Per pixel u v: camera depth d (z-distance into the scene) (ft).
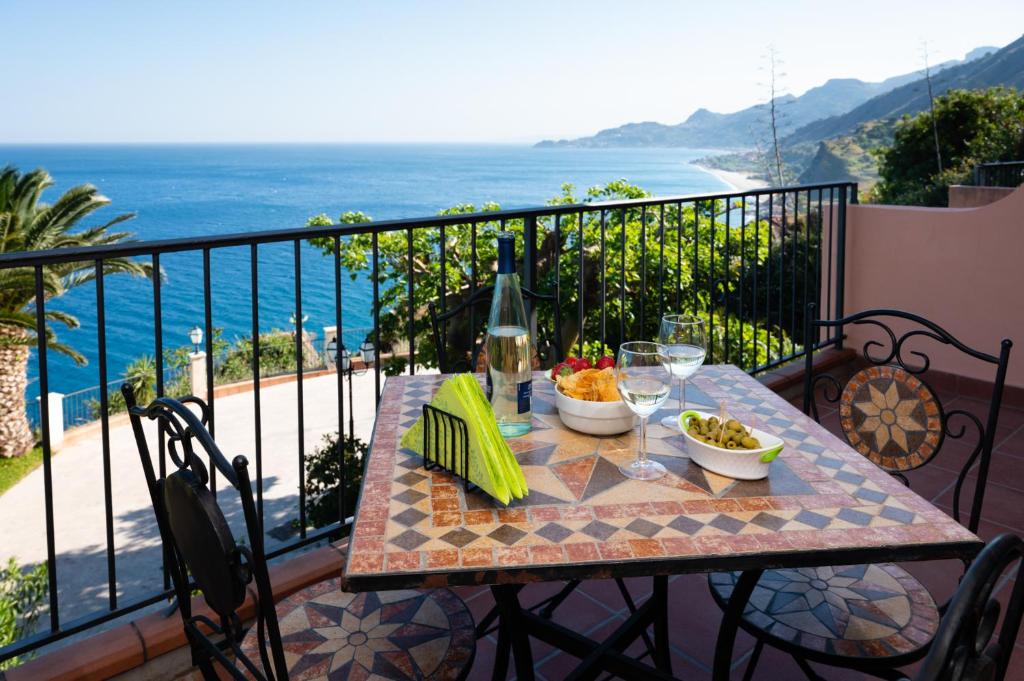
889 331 6.14
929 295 14.35
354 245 38.55
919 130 69.00
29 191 40.75
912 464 5.92
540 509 3.93
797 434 5.00
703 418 4.72
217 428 48.73
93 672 5.74
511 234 4.94
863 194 73.92
